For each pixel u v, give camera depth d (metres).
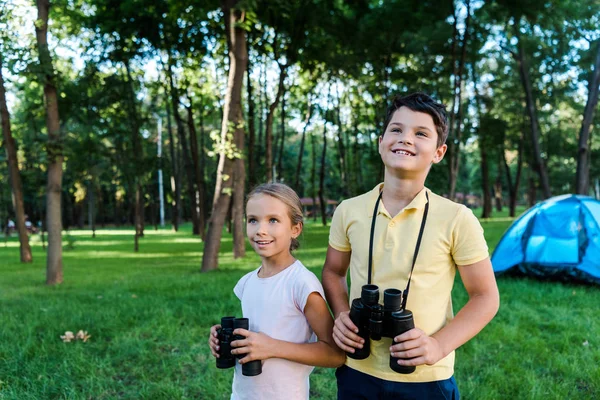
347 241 1.95
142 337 4.66
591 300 6.33
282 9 11.54
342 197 27.36
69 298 6.91
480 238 1.69
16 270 11.47
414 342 1.47
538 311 5.79
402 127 1.73
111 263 12.70
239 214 12.77
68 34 14.34
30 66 8.33
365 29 15.95
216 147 10.30
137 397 3.30
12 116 18.58
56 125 9.05
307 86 23.52
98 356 4.11
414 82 19.98
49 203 8.92
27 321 5.25
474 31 16.66
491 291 1.67
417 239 1.70
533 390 3.27
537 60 19.66
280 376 1.83
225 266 10.91
